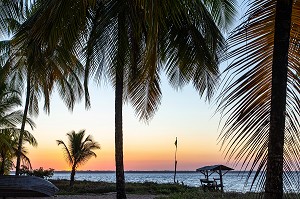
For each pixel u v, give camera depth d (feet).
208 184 80.18
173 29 35.88
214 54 36.19
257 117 9.06
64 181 127.13
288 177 8.51
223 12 37.14
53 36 17.31
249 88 9.20
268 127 8.99
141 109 42.09
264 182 8.71
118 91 36.70
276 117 8.39
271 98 8.60
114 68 34.06
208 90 39.60
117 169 36.24
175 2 10.89
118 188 35.88
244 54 9.39
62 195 78.28
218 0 35.04
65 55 33.55
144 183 110.22
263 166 8.79
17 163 61.26
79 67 58.34
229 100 9.12
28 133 79.61
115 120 36.65
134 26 26.68
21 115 76.64
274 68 8.64
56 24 16.71
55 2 15.24
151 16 9.77
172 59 38.83
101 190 86.38
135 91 40.93
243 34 9.45
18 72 68.23
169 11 12.21
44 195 32.22
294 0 9.48
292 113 9.25
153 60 9.86
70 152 109.19
